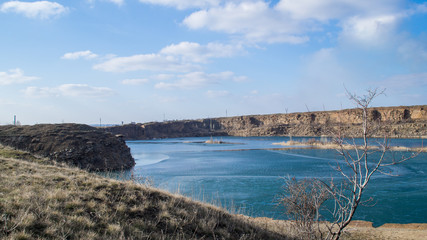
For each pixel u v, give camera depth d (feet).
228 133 559.79
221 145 293.43
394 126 325.83
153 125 543.80
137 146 298.76
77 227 21.52
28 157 60.85
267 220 43.60
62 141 136.77
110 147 144.05
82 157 128.57
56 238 19.17
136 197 30.12
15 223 19.56
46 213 22.31
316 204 26.99
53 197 25.63
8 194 24.81
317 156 165.78
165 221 26.58
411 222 52.13
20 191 25.95
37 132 144.15
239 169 120.26
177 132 570.05
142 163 151.43
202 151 221.46
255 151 212.43
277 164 132.98
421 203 63.77
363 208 60.03
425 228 47.16
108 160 133.49
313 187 28.30
